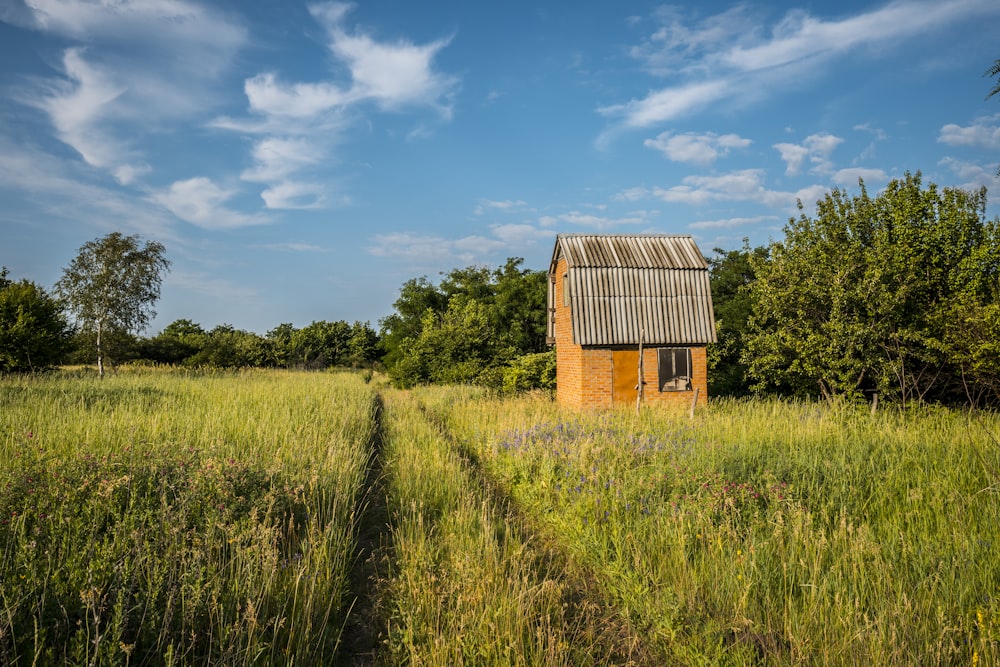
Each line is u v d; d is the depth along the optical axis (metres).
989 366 14.38
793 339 17.80
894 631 4.34
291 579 5.35
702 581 5.62
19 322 27.56
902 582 5.22
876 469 9.05
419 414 19.53
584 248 21.17
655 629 5.06
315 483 7.88
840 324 16.64
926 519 7.05
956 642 4.54
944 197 17.34
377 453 13.23
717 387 25.16
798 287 17.59
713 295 28.88
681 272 20.75
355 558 6.75
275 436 11.33
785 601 5.15
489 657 4.45
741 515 7.11
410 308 46.34
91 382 21.92
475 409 19.89
